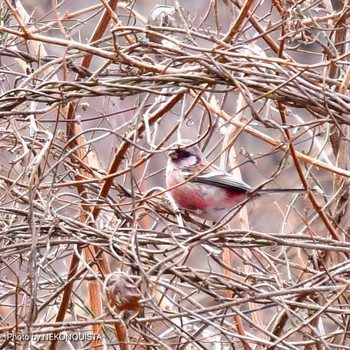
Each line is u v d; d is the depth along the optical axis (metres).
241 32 9.13
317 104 8.34
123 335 9.07
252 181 14.59
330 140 10.96
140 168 12.15
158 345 8.61
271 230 14.08
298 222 14.00
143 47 8.48
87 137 13.19
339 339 10.62
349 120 8.39
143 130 9.31
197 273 8.61
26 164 8.09
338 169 9.55
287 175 14.78
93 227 8.84
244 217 10.70
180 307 7.93
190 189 10.67
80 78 8.80
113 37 8.16
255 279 9.17
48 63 8.60
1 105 8.30
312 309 8.58
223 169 10.86
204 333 10.09
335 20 10.47
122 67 8.90
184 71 8.29
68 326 8.40
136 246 7.75
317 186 11.61
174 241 8.10
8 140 10.16
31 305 7.56
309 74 8.77
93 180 8.51
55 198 8.63
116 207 9.10
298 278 9.80
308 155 10.27
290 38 9.23
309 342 8.99
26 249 8.35
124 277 7.47
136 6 13.62
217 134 13.41
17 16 8.18
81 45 8.22
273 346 8.05
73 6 15.70
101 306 9.99
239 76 8.47
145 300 7.43
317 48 13.30
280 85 8.12
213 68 8.20
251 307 10.36
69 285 8.88
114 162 9.18
